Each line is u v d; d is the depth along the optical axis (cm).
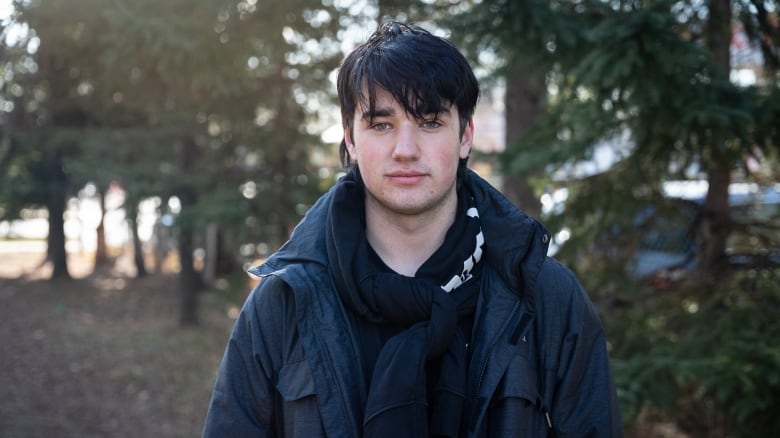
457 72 134
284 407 136
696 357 339
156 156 903
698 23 386
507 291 141
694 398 358
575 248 413
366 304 135
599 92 319
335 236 136
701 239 405
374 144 134
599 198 407
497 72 452
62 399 727
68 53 756
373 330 137
